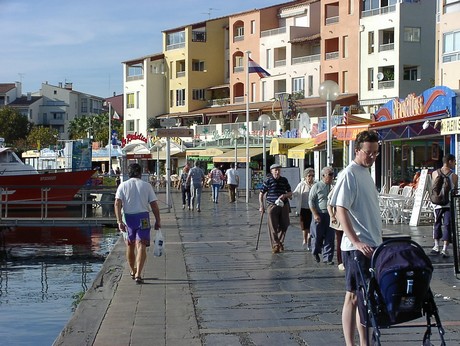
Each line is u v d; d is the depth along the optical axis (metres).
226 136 72.19
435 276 12.75
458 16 44.44
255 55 79.62
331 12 69.88
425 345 6.43
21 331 11.16
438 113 23.92
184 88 89.81
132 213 12.69
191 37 89.25
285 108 61.44
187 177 33.03
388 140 27.95
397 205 23.14
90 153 49.91
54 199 39.38
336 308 10.13
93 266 18.75
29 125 118.12
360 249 6.80
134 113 95.25
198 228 23.25
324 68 69.62
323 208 14.62
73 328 9.06
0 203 26.16
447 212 15.16
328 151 19.52
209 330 8.90
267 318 9.54
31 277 16.98
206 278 12.98
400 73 62.09
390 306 6.11
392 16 62.41
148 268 14.29
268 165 65.38
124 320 9.53
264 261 15.18
